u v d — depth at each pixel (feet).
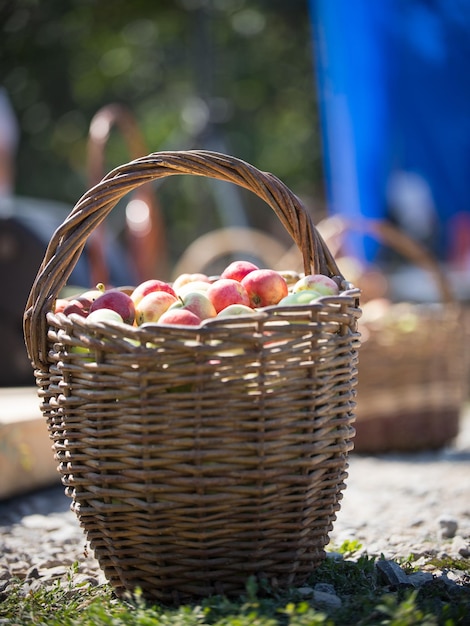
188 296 6.66
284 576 6.33
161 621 5.72
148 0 35.70
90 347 5.98
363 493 11.17
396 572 6.79
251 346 5.87
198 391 5.85
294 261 14.97
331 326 6.16
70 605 6.50
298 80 38.01
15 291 14.47
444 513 9.91
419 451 14.11
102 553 6.43
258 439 5.94
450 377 14.03
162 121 39.14
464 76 18.44
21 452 10.70
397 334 13.62
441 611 5.99
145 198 16.47
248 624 5.42
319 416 6.18
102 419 6.03
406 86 18.57
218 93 38.01
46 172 39.01
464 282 25.52
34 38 34.63
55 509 10.46
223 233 19.03
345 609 5.92
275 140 40.37
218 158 6.63
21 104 36.45
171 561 6.16
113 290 6.76
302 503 6.16
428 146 19.19
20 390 13.37
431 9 18.16
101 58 38.17
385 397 13.73
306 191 41.86
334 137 18.94
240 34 37.19
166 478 5.96
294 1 35.37
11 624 6.12
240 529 6.09
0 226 14.40
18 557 8.30
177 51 38.68
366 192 18.69
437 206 20.48
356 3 18.15
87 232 6.64
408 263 33.65
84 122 38.42
